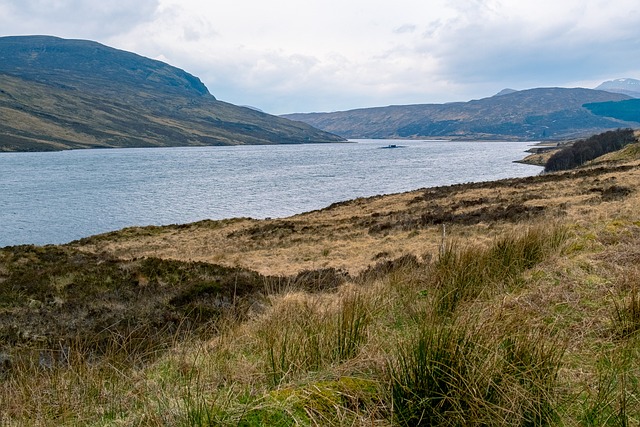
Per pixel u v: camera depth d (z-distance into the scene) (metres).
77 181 84.12
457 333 3.01
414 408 2.68
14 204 58.19
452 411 2.61
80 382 3.93
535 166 103.38
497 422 2.56
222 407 2.71
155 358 4.70
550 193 28.92
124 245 29.64
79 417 3.39
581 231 8.55
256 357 4.03
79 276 12.70
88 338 6.55
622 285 4.87
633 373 3.16
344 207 40.00
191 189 71.62
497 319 3.47
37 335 7.87
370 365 3.20
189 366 4.04
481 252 6.64
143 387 3.61
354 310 4.27
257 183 78.56
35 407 3.63
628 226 8.39
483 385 2.74
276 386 3.18
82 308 9.74
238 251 24.06
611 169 37.59
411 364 2.88
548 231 8.00
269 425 2.45
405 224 24.05
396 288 6.11
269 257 20.75
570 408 2.81
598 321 4.09
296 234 27.33
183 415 2.69
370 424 2.49
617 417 2.64
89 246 29.88
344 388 2.79
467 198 32.88
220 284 11.09
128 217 49.72
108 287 11.86
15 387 4.08
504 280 5.91
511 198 29.14
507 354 3.06
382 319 4.82
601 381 3.04
